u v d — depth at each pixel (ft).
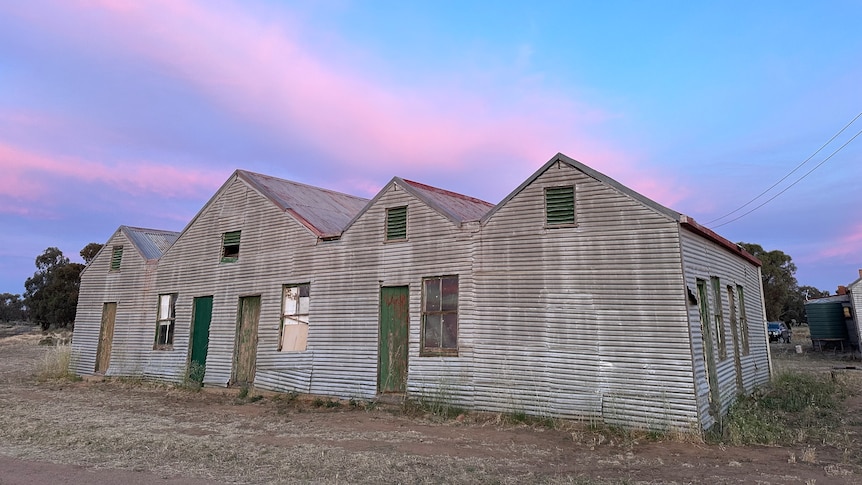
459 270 37.88
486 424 32.94
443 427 32.53
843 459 24.47
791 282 193.67
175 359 54.34
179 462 23.54
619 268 31.96
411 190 41.65
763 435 29.14
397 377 40.06
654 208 31.35
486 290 36.42
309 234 46.78
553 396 32.86
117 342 60.75
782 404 39.81
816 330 99.96
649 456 25.12
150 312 58.49
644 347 30.50
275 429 32.01
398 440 28.66
